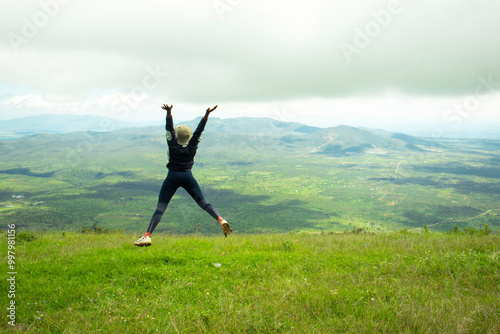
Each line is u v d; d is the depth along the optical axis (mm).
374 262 7996
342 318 5027
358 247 9734
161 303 5555
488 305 5203
